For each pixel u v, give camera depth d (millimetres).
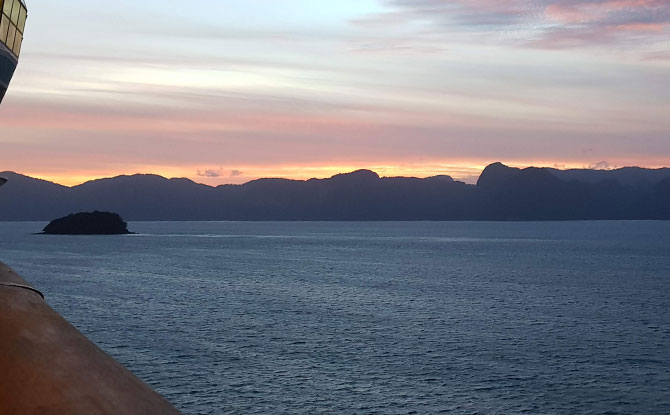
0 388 1938
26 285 2549
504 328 61406
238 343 51969
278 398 36812
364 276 112688
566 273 122500
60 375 2023
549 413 35094
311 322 63031
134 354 47312
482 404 36500
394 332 58219
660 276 117750
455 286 98312
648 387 40438
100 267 126438
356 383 40312
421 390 39062
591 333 59219
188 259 150625
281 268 127625
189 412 34062
